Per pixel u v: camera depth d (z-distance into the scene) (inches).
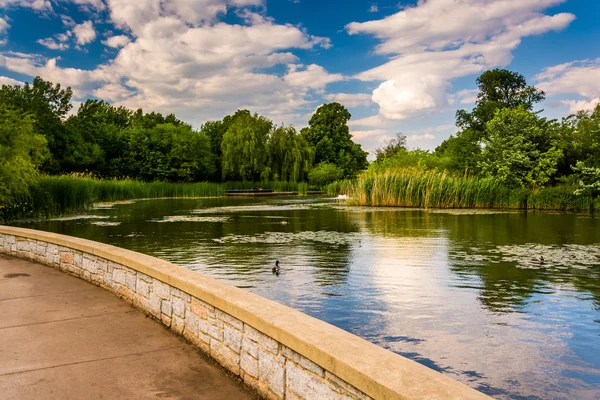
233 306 154.1
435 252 525.0
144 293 231.9
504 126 1422.2
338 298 332.5
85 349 180.5
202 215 1037.8
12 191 891.4
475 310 302.5
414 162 1791.3
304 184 2320.4
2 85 1932.8
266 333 135.9
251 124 2341.3
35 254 372.8
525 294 340.8
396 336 256.5
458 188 1246.9
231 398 139.8
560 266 439.8
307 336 121.1
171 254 515.5
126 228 772.6
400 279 390.3
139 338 193.9
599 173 1160.8
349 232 714.8
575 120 1451.8
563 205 1178.6
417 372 98.8
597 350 234.7
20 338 193.0
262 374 140.6
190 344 187.3
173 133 2511.1
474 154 1647.4
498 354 230.5
